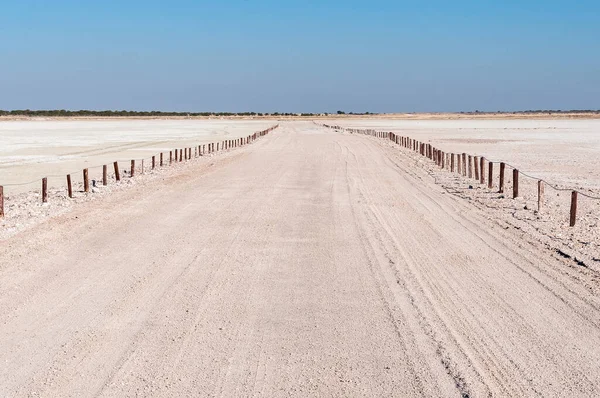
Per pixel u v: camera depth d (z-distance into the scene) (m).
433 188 25.20
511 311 9.35
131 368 7.23
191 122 157.50
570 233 15.58
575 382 6.86
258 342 8.10
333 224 16.67
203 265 12.22
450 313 9.26
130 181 27.77
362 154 45.50
